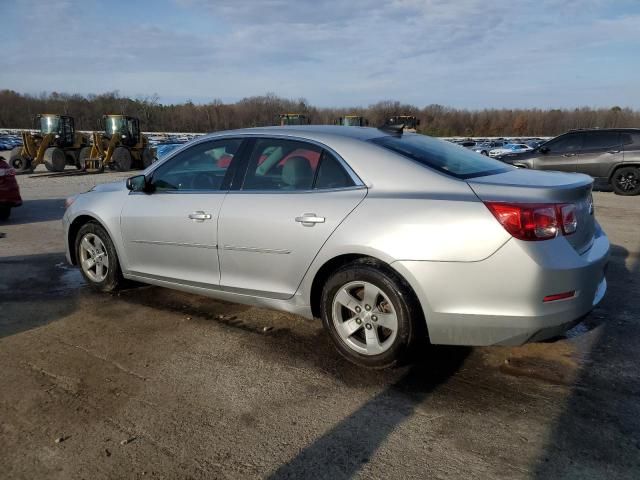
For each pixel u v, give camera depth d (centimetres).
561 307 293
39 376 333
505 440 261
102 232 483
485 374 328
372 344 329
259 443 262
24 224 895
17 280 543
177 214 416
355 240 323
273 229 361
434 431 269
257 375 332
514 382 318
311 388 315
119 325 417
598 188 1295
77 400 303
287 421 281
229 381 325
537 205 289
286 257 358
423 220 305
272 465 245
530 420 277
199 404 298
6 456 253
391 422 278
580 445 255
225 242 388
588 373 327
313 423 279
